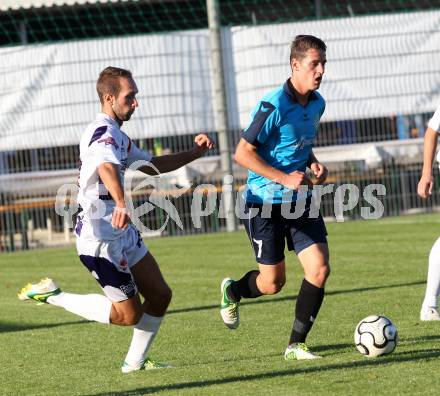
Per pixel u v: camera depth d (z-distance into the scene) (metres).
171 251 50.41
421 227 53.34
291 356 20.69
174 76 62.03
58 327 28.23
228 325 24.64
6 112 60.91
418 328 23.73
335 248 45.78
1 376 21.00
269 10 74.88
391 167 63.50
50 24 73.56
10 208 61.06
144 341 20.61
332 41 62.47
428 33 62.97
